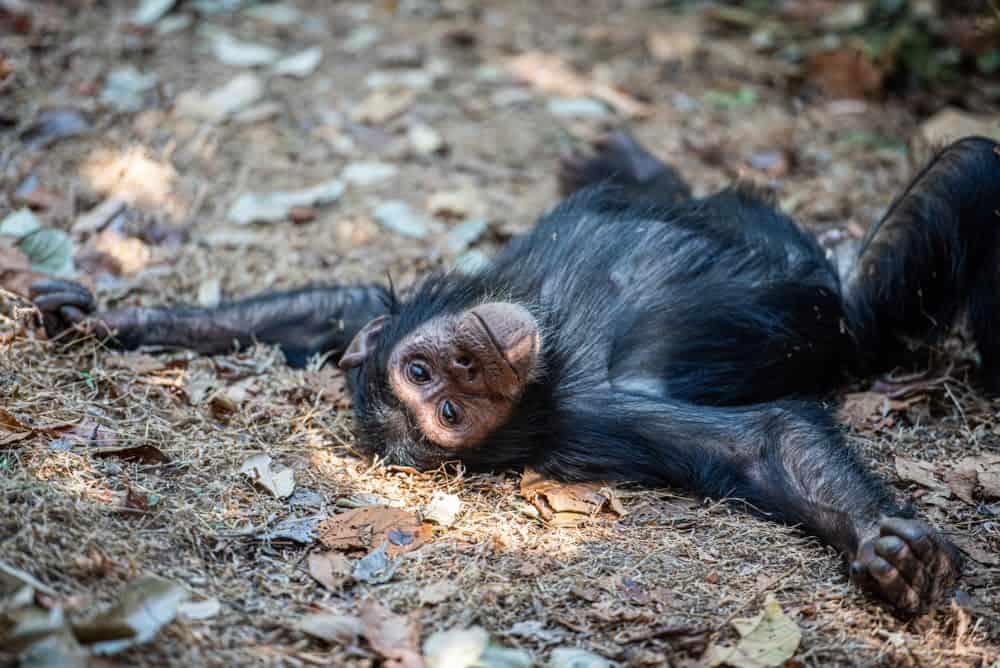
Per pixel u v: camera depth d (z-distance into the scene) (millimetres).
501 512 8453
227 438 8898
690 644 7070
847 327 10109
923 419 9602
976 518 8367
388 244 12148
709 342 9680
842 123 14781
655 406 8969
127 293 10906
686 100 15117
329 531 7906
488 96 14875
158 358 9953
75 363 9523
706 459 8672
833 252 11000
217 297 11078
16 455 7965
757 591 7570
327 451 9039
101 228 11688
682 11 17281
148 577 6629
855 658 7051
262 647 6656
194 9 15750
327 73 14883
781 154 13883
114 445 8469
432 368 8961
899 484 8734
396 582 7500
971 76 15547
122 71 14109
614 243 10000
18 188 11930
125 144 12922
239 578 7367
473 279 9867
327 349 10469
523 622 7199
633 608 7379
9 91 13312
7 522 6996
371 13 16438
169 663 6281
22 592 6238
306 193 12688
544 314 9398
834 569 7848
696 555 7953
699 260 9930
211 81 14328
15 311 9680
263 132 13688
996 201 9633
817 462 8320
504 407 8734
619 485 8852
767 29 16719
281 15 15992
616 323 9547
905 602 7250
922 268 9852
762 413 8781
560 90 15102
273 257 11812
